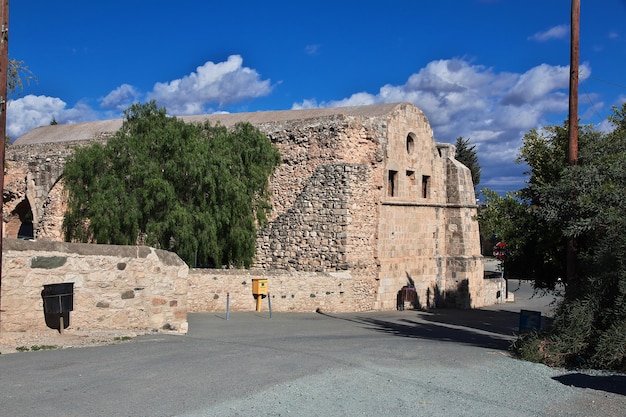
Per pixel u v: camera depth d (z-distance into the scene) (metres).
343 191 28.77
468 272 37.34
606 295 13.46
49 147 34.59
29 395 8.41
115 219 24.56
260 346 13.69
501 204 19.97
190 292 22.34
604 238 13.55
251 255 28.52
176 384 9.35
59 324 13.19
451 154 38.41
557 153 20.05
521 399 9.70
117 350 11.88
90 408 7.95
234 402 8.51
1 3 11.95
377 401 9.02
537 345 14.02
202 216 25.33
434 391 9.83
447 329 24.00
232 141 28.66
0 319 12.28
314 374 10.52
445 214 37.91
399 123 33.09
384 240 31.56
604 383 11.27
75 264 13.45
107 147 26.05
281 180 30.58
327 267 28.89
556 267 19.62
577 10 15.93
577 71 15.96
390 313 30.34
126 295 14.32
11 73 18.48
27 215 37.25
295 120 30.84
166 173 25.58
